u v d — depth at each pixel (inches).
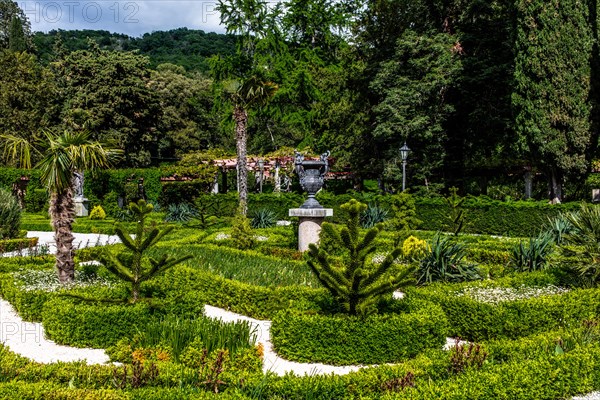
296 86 1371.8
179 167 1326.3
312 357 235.0
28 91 1553.9
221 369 176.9
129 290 281.9
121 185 1289.4
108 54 1583.4
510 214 800.9
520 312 264.5
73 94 1553.9
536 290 316.5
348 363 233.3
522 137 819.4
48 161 316.5
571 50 777.6
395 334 235.6
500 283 323.6
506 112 1036.5
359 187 1384.1
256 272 373.1
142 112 1541.6
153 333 222.4
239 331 220.4
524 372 184.5
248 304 311.6
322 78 1470.2
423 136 1056.8
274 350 249.1
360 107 1283.2
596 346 214.8
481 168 1136.2
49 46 2127.2
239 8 1355.8
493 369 185.9
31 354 242.2
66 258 330.0
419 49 1055.0
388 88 1104.2
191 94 1811.0
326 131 1406.3
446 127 1125.1
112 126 1510.8
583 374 196.2
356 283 231.8
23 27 1963.6
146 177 1323.8
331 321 235.8
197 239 577.3
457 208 623.2
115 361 223.1
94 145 329.7
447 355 199.5
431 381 174.7
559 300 280.1
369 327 234.5
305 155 1251.8
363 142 1273.4
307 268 394.9
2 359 188.2
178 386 169.5
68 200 328.5
